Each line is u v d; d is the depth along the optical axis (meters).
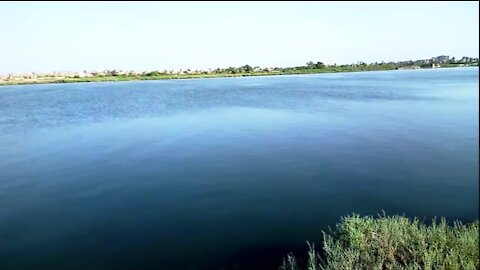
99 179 17.53
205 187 15.78
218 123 33.56
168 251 10.31
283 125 31.64
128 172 18.50
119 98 63.00
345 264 7.18
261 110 41.56
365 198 13.67
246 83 112.75
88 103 55.12
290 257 8.77
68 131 30.83
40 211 13.78
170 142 25.61
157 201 14.37
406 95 53.44
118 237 11.38
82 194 15.54
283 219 12.04
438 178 15.29
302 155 20.80
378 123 31.25
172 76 167.38
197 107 45.91
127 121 35.84
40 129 32.03
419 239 7.75
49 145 25.45
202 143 24.95
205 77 171.88
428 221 10.67
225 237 10.94
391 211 12.09
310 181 16.08
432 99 46.47
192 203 13.98
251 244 10.41
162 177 17.47
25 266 9.84
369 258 7.38
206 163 19.69
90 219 12.91
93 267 9.66
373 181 15.71
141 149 23.61
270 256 9.66
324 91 67.12
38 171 19.16
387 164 18.31
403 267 7.05
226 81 134.00
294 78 146.00
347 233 8.56
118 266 9.66
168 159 20.84
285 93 64.69
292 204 13.39
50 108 48.88
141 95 68.50
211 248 10.32
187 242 10.80
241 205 13.52
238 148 23.12
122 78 159.62
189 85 106.62
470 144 22.22
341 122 32.28
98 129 31.58
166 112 41.94
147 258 10.00
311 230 11.07
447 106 39.88
